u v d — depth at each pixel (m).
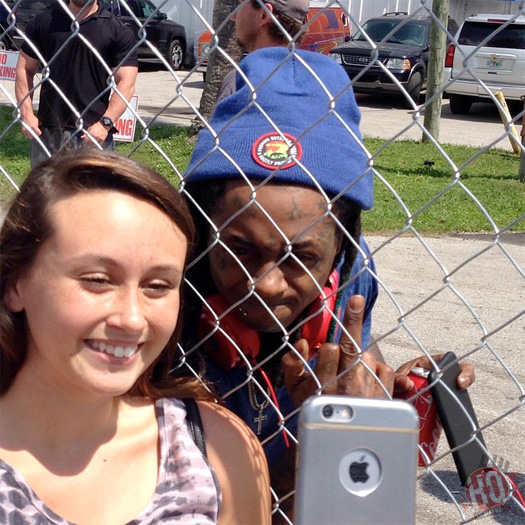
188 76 1.04
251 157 0.99
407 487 0.71
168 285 0.87
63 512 0.90
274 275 0.99
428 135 0.88
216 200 1.02
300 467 0.72
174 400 0.99
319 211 0.99
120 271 0.84
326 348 0.96
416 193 5.47
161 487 0.93
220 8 5.67
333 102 0.93
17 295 0.88
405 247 4.27
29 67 3.16
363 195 1.04
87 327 0.84
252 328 1.04
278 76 1.06
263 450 1.04
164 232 0.86
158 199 0.86
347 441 0.72
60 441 0.90
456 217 4.88
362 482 0.72
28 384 0.90
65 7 1.10
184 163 5.59
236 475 0.96
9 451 0.90
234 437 0.98
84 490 0.91
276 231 0.97
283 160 0.98
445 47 7.34
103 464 0.92
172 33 11.51
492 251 4.30
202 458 0.94
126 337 0.85
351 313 0.96
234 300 1.03
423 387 1.06
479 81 0.84
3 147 5.70
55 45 3.02
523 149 0.84
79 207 0.84
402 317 0.96
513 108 9.56
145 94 9.55
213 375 1.11
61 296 0.83
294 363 0.98
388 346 3.02
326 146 1.01
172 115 8.19
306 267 1.00
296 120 1.03
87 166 0.85
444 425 1.05
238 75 1.12
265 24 2.01
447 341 3.09
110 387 0.85
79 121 1.13
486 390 2.67
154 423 0.96
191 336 1.11
